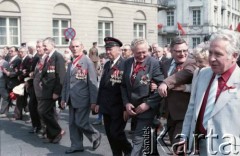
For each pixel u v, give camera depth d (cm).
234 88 293
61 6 2820
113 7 3175
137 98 512
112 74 587
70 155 675
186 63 461
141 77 511
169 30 5531
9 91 1069
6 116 1093
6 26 2538
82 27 2950
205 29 5234
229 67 299
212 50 296
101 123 980
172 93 443
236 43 293
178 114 438
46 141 775
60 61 728
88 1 2980
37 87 741
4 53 1648
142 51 512
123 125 589
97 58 2333
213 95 303
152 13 3522
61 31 2845
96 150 709
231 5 6556
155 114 514
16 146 748
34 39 2636
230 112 292
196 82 331
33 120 862
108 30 3186
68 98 674
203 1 5256
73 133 693
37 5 2648
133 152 506
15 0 2545
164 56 1149
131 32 3334
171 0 5478
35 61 852
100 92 605
